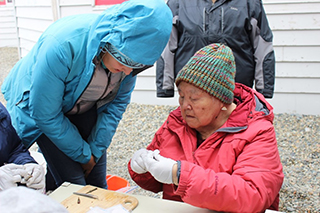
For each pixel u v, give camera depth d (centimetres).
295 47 451
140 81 511
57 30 171
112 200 149
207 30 293
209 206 141
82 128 220
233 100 179
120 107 220
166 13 155
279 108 476
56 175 209
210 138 164
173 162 147
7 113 183
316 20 436
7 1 1141
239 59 287
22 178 154
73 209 143
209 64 154
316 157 358
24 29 712
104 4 496
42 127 184
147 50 153
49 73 167
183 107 161
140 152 157
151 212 144
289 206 280
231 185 140
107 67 176
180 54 312
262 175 146
